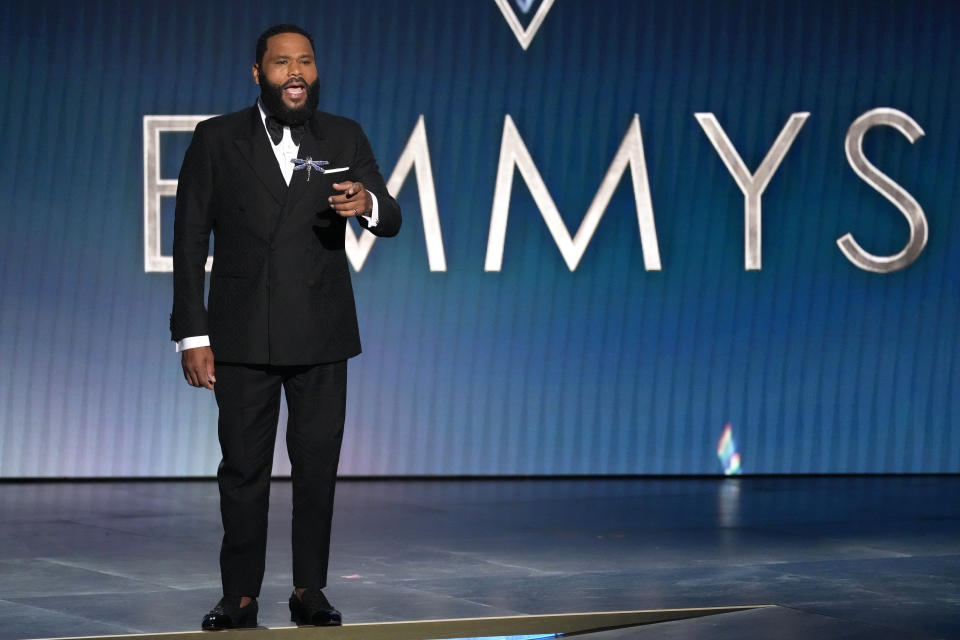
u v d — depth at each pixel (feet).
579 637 40.81
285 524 64.59
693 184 83.35
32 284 80.43
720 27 83.15
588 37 82.48
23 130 80.12
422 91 81.92
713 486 79.51
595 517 67.26
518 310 82.99
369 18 81.56
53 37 80.12
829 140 83.92
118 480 80.89
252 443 40.70
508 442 83.41
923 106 84.38
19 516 66.64
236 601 40.96
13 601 45.80
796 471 84.64
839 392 84.69
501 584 49.37
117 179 80.69
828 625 41.45
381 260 82.23
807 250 84.12
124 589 48.14
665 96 83.05
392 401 82.79
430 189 81.97
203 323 39.99
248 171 39.86
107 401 81.15
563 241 82.84
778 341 84.17
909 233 84.43
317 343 40.32
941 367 85.20
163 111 80.74
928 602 45.68
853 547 58.03
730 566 53.26
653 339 83.71
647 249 83.30
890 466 85.20
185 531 62.03
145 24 80.48
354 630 40.96
